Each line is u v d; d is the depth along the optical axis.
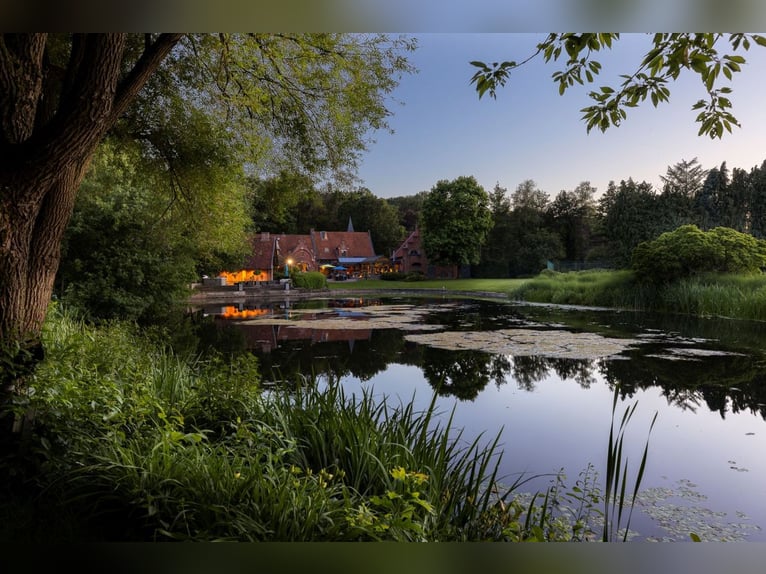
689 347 10.18
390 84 6.34
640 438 5.07
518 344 10.98
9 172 3.38
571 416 5.83
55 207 3.95
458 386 7.36
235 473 2.67
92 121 3.40
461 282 42.81
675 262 18.39
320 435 3.64
